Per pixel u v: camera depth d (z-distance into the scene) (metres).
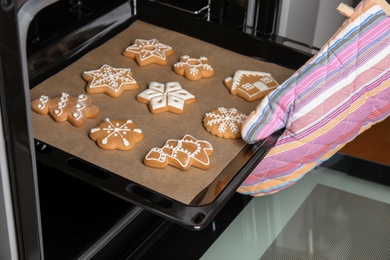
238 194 1.69
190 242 1.52
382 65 1.19
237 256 1.50
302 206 1.67
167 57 1.56
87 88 1.41
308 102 1.22
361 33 1.20
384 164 1.76
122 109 1.37
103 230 1.37
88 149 1.25
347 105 1.23
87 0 1.79
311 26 1.76
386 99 1.26
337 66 1.21
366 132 1.89
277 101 1.24
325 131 1.26
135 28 1.64
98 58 1.52
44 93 1.40
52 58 1.47
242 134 1.27
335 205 1.68
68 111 1.32
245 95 1.43
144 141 1.28
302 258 1.50
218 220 1.60
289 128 1.26
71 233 1.36
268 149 1.25
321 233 1.58
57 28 1.76
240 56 1.57
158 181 1.18
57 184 1.49
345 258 1.51
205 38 1.62
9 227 0.98
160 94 1.40
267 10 1.64
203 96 1.44
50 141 1.26
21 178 0.93
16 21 0.82
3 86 0.84
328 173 1.80
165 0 1.66
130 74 1.47
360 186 1.76
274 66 1.54
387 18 1.19
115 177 1.15
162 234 1.54
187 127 1.33
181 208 1.07
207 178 1.20
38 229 1.01
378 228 1.61
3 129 0.89
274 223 1.61
